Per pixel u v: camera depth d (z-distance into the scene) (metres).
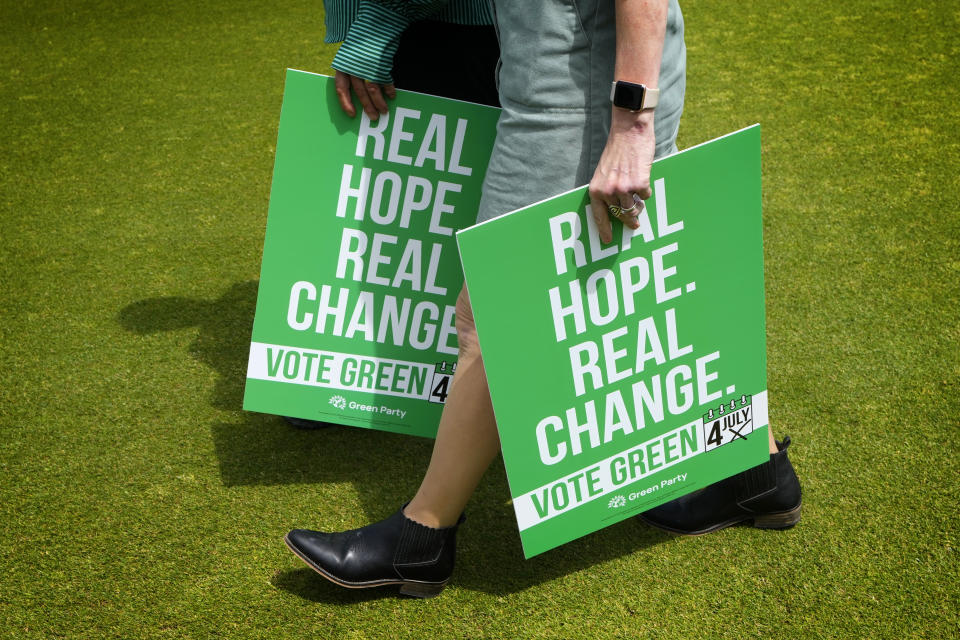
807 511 1.90
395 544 1.69
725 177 1.56
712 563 1.79
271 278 1.96
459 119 1.87
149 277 2.88
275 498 1.99
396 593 1.74
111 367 2.44
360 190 1.91
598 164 1.46
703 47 4.73
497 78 1.57
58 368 2.43
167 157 3.75
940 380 2.29
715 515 1.84
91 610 1.70
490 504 1.97
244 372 2.43
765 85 4.26
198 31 5.34
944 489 1.94
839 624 1.63
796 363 2.38
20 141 3.94
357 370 2.03
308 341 2.00
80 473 2.06
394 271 1.97
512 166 1.52
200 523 1.92
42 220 3.24
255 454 2.13
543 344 1.54
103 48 5.11
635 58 1.36
